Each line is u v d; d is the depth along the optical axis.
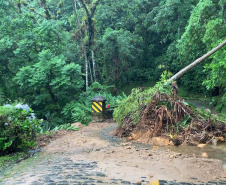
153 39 25.05
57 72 14.00
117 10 25.36
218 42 9.40
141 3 24.47
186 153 4.82
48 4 23.78
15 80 15.17
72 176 3.62
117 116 7.05
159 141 5.59
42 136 6.59
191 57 16.00
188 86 20.69
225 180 3.44
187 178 3.51
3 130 5.07
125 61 22.05
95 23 20.67
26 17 16.30
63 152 5.06
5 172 3.97
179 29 19.59
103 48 20.64
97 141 5.98
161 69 22.66
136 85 23.83
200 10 12.56
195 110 6.43
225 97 11.31
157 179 3.47
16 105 5.91
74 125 8.45
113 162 4.28
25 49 15.16
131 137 6.16
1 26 15.70
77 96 16.55
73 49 20.64
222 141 5.61
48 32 15.61
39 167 4.13
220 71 9.04
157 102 6.32
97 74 21.58
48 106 15.29
